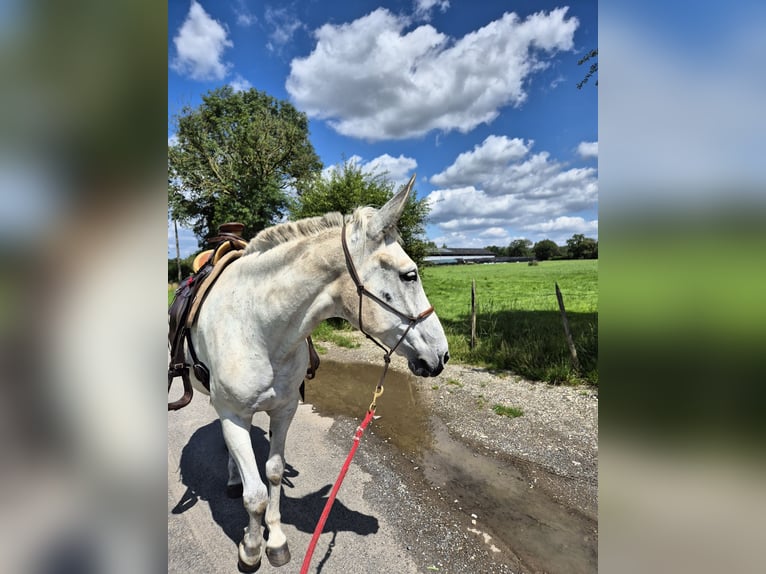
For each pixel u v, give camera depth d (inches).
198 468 122.8
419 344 68.9
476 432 155.6
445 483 118.2
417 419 169.3
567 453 138.0
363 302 67.8
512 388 207.5
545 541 93.4
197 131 791.7
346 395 201.9
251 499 73.1
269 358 73.0
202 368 81.2
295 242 70.3
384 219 66.1
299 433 152.6
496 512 104.3
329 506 68.9
